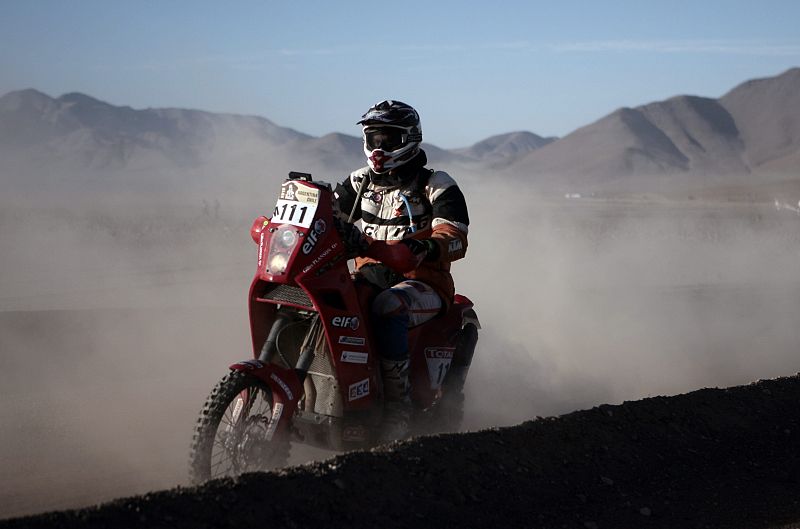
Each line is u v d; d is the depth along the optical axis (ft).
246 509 14.38
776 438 22.34
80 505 18.06
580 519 16.62
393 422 19.88
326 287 18.45
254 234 19.74
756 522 16.84
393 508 15.64
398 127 20.33
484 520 16.08
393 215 20.97
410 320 20.22
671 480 19.04
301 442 19.72
